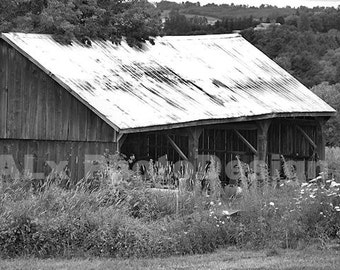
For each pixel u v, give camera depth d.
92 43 26.06
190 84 26.38
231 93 27.19
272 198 17.05
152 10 29.92
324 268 13.46
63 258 14.29
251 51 34.00
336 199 16.41
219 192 18.22
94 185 18.83
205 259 14.35
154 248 14.74
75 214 15.11
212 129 29.03
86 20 26.92
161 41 29.98
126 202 16.61
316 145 31.14
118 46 26.98
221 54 31.83
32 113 22.62
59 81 21.66
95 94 21.69
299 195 17.03
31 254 14.36
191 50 30.64
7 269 13.13
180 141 26.80
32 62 22.36
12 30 28.95
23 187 17.39
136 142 26.28
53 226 14.62
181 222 15.58
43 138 22.38
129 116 21.03
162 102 23.23
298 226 15.83
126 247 14.62
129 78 24.41
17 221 14.53
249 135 29.59
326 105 30.83
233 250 15.27
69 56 23.77
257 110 26.09
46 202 15.59
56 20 25.53
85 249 14.60
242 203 16.78
